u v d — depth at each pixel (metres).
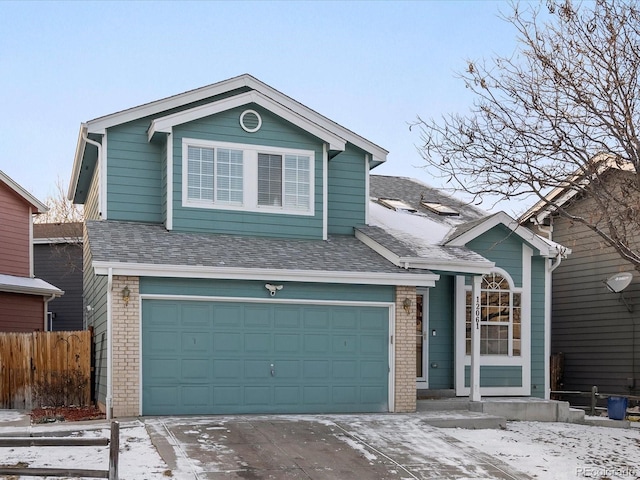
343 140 17.47
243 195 16.80
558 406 16.52
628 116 12.19
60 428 12.62
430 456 11.73
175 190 16.22
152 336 14.23
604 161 13.02
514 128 12.76
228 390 14.67
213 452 11.20
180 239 15.77
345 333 15.59
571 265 22.38
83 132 16.81
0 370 16.97
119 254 14.20
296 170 17.31
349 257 16.36
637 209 12.95
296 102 18.14
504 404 16.17
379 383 15.70
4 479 9.64
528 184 12.59
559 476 11.09
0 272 22.17
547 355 19.05
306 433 12.70
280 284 15.12
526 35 15.91
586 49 12.70
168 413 14.21
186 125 16.42
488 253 18.52
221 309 14.78
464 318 18.23
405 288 15.95
